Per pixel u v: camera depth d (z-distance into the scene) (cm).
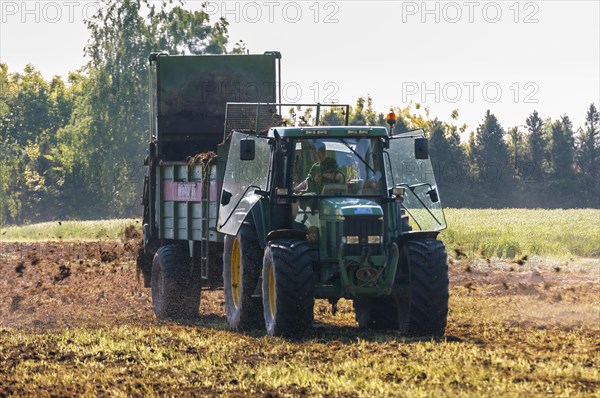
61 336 4712
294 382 3372
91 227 18312
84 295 7200
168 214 6438
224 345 4234
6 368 3841
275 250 4603
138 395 3259
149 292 7338
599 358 3784
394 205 4859
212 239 5588
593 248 11325
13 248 13612
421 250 4653
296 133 4856
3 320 5803
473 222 15875
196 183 5872
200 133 6912
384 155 4991
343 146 4881
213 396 3219
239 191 5103
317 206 4769
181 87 6894
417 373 3444
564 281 7881
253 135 5084
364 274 4578
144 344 4353
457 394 3080
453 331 4794
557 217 18175
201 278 5894
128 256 10750
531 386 3186
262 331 4931
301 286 4522
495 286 7338
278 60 6962
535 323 5097
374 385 3222
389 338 4506
